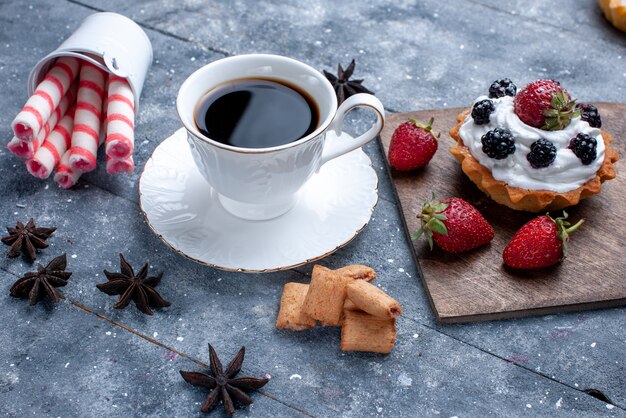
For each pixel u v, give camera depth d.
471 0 0.93
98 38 0.73
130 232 0.69
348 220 0.67
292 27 0.88
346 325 0.63
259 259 0.65
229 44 0.86
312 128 0.66
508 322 0.65
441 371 0.63
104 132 0.75
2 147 0.75
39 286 0.65
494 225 0.70
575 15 0.91
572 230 0.66
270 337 0.64
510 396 0.62
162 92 0.80
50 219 0.70
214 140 0.64
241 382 0.61
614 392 0.62
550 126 0.68
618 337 0.65
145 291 0.65
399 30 0.88
